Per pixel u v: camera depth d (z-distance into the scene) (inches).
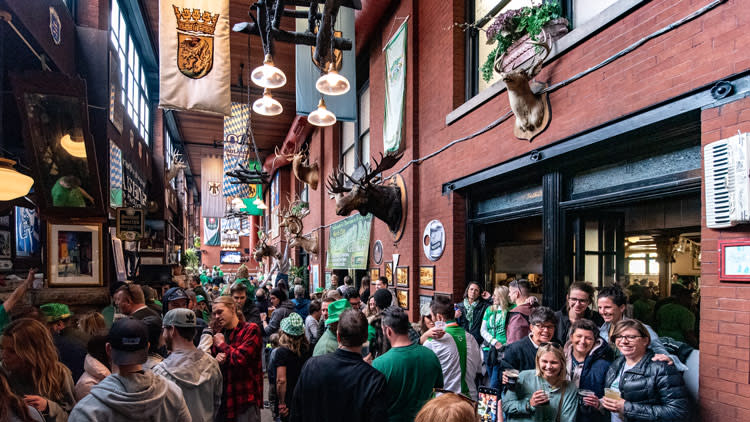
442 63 253.6
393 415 90.8
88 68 320.5
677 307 131.3
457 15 243.1
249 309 234.1
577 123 149.4
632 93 128.3
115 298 159.5
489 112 202.7
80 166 212.5
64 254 227.5
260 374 130.1
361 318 90.1
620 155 144.1
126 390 73.1
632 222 153.3
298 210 648.4
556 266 165.6
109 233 320.2
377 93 366.3
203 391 100.8
